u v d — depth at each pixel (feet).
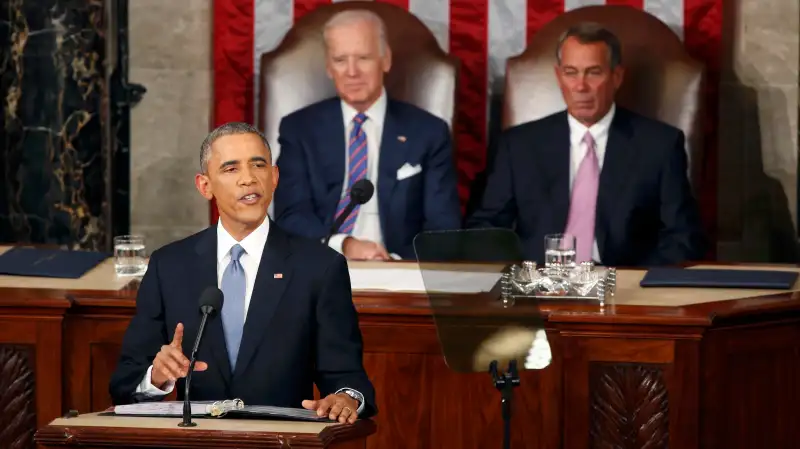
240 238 45.52
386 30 91.04
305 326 44.73
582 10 90.79
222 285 45.32
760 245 94.38
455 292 50.31
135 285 60.64
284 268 45.09
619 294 58.95
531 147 90.38
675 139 89.45
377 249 86.02
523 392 55.93
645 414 54.29
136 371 44.65
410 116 91.04
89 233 92.94
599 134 89.81
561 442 55.72
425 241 52.42
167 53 96.22
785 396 56.70
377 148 90.79
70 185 91.76
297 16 95.66
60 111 91.15
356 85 90.63
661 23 89.81
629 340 54.08
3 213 91.71
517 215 90.94
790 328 56.49
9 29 90.27
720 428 55.06
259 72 95.25
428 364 56.85
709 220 93.97
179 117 96.78
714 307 54.80
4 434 57.57
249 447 37.83
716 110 93.86
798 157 93.81
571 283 58.03
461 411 56.85
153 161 97.04
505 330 48.93
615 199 89.56
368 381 44.68
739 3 93.40
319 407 41.45
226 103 96.63
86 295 57.77
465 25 94.94
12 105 90.63
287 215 90.27
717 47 93.66
